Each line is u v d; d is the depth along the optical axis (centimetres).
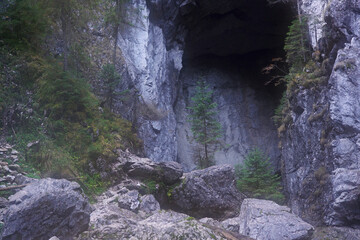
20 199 729
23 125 1174
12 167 984
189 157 2914
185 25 3150
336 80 1363
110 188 1256
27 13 1505
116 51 2048
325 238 1053
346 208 1117
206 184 1352
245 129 3378
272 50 3750
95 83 1755
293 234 965
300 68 1900
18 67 1334
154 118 2230
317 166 1456
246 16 3300
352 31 1471
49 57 1512
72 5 1719
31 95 1298
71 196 762
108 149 1362
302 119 1655
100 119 1506
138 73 2231
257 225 995
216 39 3528
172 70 2884
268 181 1708
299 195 1551
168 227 714
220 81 3603
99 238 752
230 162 3092
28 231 680
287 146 1836
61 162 1139
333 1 1562
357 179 1128
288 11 3008
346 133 1305
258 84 3662
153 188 1304
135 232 749
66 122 1327
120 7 2077
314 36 1844
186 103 3325
